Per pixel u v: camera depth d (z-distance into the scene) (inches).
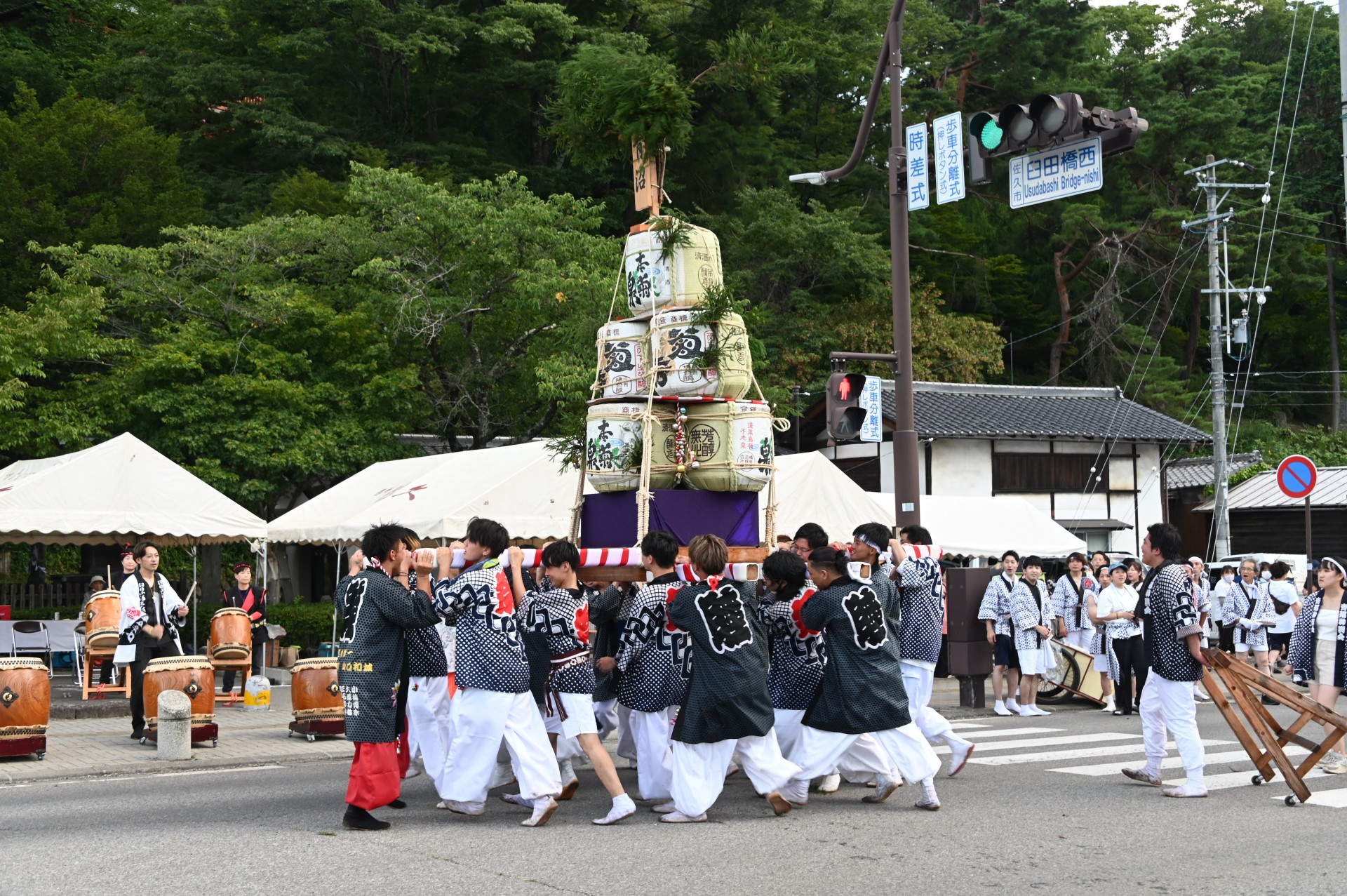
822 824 309.6
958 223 1552.7
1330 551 1282.0
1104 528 1185.4
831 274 1262.3
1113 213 1577.3
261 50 1413.6
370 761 302.4
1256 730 347.6
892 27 558.3
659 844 284.0
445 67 1374.3
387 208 992.2
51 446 866.8
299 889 240.1
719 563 315.9
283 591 1088.2
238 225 1205.7
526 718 311.9
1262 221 1515.7
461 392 1028.5
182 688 480.4
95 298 883.4
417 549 311.7
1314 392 1828.2
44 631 708.0
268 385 906.1
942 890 239.8
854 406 525.0
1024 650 585.9
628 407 398.6
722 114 1349.7
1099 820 313.6
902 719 323.9
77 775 420.5
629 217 1389.0
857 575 340.2
